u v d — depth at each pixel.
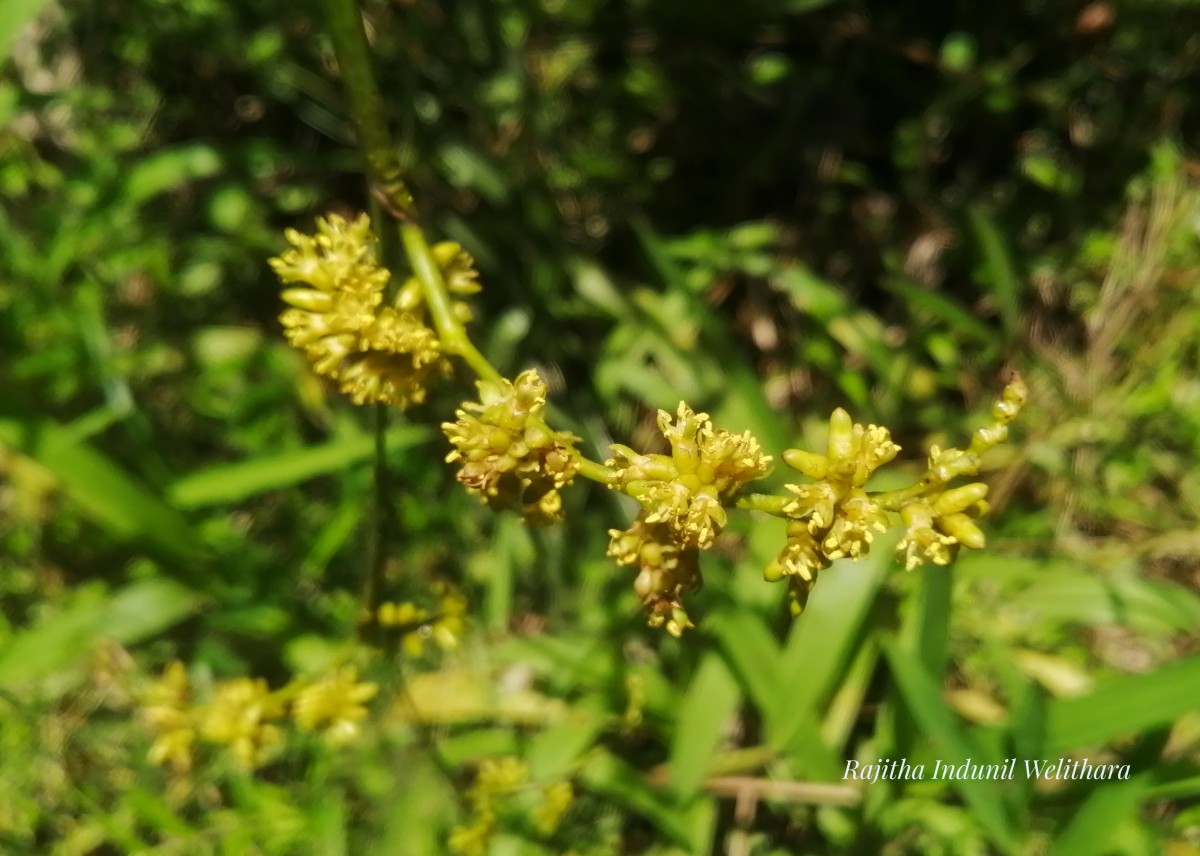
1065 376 2.79
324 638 2.34
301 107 2.77
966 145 3.04
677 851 2.28
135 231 2.66
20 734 2.22
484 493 1.13
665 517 1.04
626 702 2.15
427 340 1.16
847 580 1.98
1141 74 2.85
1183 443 2.70
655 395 2.60
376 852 2.05
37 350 2.43
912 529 1.07
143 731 2.28
